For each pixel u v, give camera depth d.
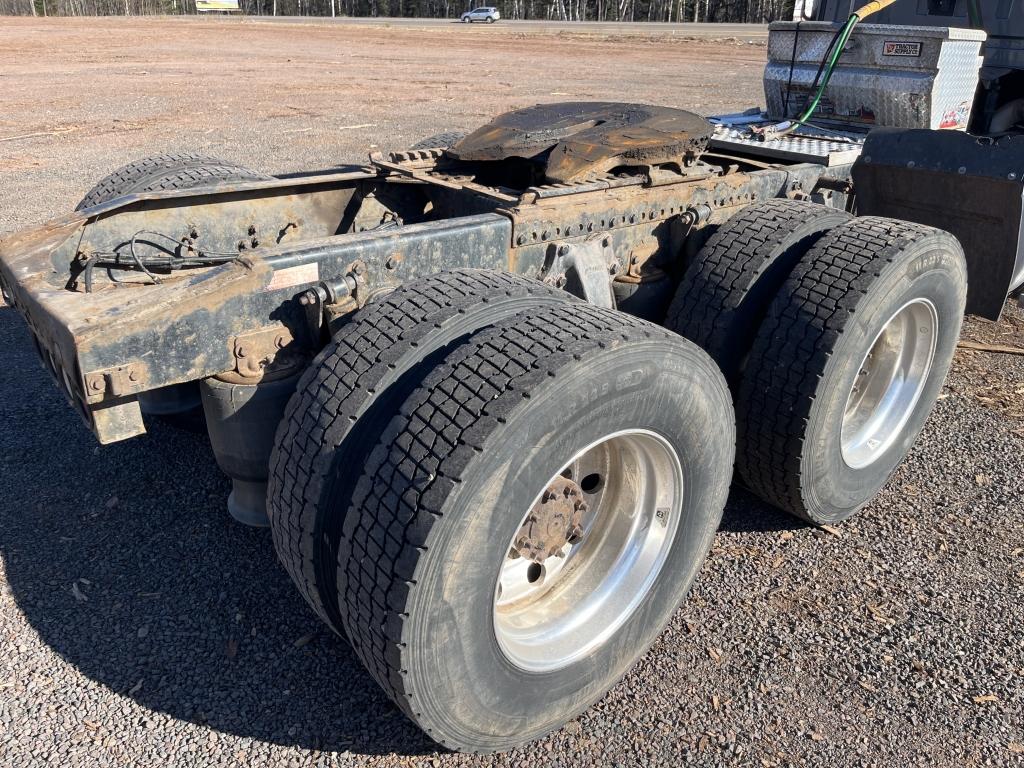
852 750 2.42
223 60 24.44
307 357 2.64
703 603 3.02
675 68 22.64
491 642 2.14
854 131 4.95
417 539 1.90
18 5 74.31
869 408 3.68
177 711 2.52
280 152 10.41
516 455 1.98
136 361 2.26
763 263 3.19
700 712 2.55
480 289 2.45
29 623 2.86
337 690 2.62
